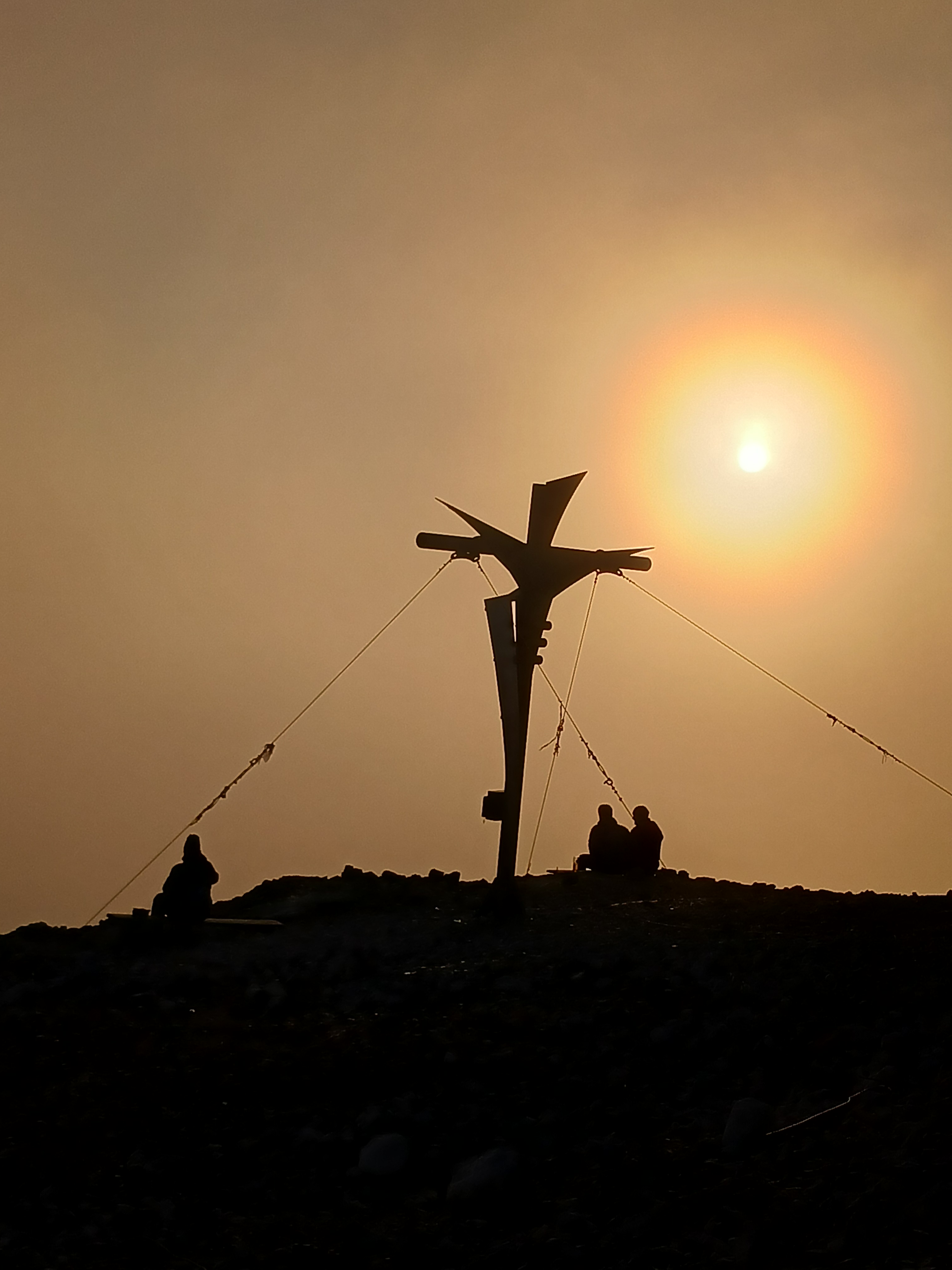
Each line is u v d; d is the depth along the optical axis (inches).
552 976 760.3
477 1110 581.0
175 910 942.4
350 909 1015.6
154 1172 530.3
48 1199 510.6
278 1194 518.9
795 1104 565.6
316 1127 571.2
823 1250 437.7
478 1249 477.7
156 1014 705.6
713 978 737.6
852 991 686.5
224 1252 475.5
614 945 839.1
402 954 858.8
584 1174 525.0
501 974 773.3
